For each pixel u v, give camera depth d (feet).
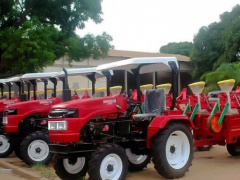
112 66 23.68
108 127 22.41
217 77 86.22
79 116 21.01
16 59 54.80
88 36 62.39
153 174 24.81
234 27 107.96
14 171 27.48
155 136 22.58
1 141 33.12
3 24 58.90
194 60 119.65
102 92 27.32
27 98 37.50
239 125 27.25
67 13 63.31
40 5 60.59
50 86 50.72
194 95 28.58
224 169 25.61
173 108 23.98
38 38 53.21
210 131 26.27
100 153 20.54
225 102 27.07
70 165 23.13
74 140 20.75
